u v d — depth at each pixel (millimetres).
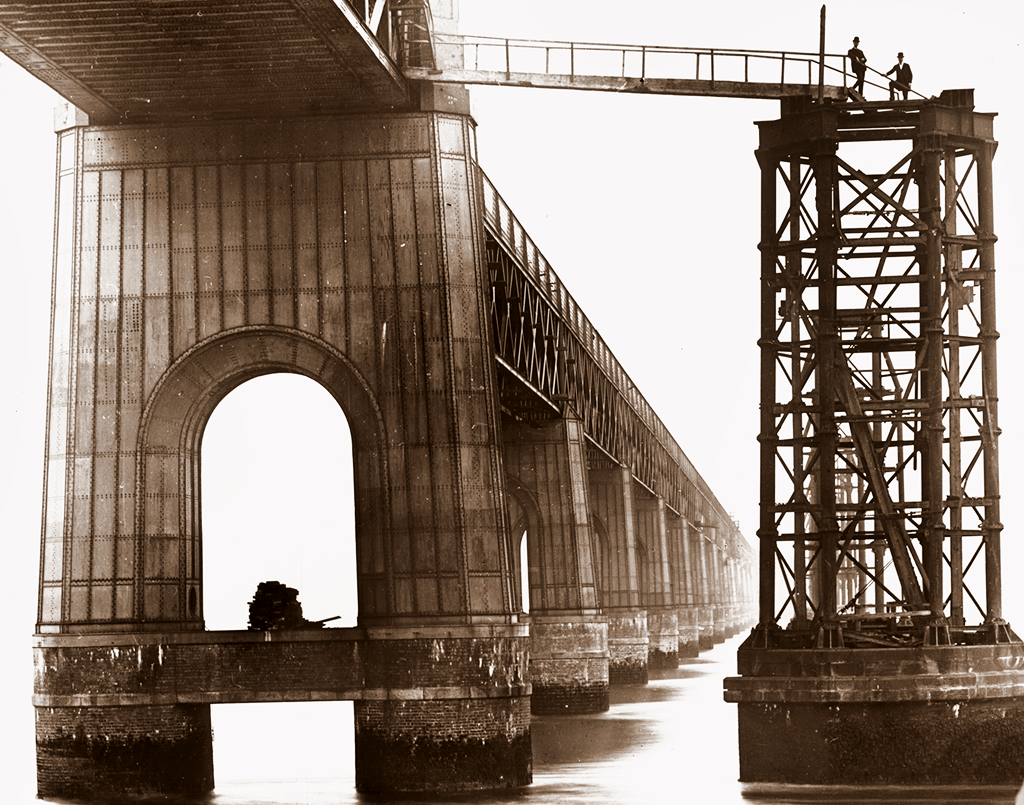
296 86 34781
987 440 34719
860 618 33750
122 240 36625
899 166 34625
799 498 34312
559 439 60906
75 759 35469
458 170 36438
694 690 76750
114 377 36406
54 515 36281
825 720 32812
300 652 35406
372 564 35750
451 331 35969
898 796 31625
